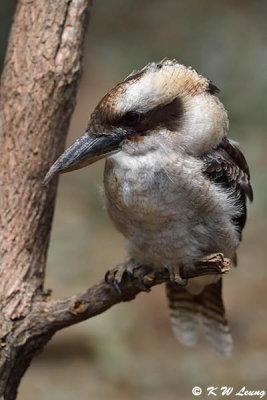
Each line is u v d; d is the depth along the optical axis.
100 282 8.06
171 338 14.98
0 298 7.97
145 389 13.76
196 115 7.80
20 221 8.20
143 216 7.84
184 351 14.63
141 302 15.61
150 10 25.61
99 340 14.50
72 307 7.93
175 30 24.34
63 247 17.27
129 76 7.99
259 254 17.05
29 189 8.26
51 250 17.12
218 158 8.02
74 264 16.80
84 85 22.27
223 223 8.07
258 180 18.39
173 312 9.91
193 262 8.09
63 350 14.45
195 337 9.95
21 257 8.14
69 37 8.44
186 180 7.69
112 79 22.52
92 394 13.60
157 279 8.24
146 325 15.14
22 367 8.08
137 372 14.12
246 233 17.64
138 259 8.26
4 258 8.12
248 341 14.83
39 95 8.32
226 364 14.24
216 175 8.01
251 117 20.47
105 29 24.95
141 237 8.06
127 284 8.20
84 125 20.17
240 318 15.35
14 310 7.93
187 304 9.88
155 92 7.70
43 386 13.83
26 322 7.93
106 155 7.82
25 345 7.94
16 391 8.16
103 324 14.73
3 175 8.29
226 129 8.10
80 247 17.33
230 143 8.55
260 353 14.48
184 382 13.85
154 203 7.75
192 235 7.95
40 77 8.34
